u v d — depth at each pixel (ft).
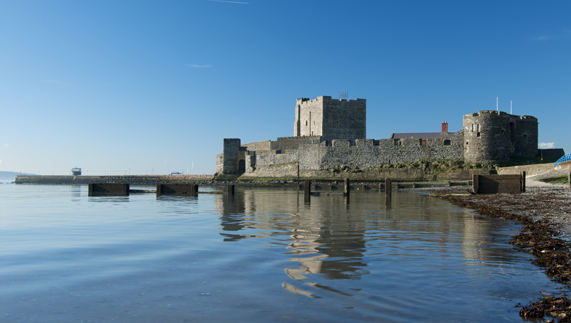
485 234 40.96
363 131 303.48
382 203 91.97
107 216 63.72
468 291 21.02
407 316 17.54
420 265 26.91
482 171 203.41
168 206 85.51
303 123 313.53
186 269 26.25
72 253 32.07
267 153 296.51
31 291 21.77
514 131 225.56
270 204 91.09
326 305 19.02
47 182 451.53
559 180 139.54
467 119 220.43
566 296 20.06
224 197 124.06
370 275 24.30
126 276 24.64
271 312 18.16
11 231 45.98
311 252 31.60
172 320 17.37
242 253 31.32
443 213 65.00
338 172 251.80
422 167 226.17
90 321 17.39
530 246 33.32
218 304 19.31
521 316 17.52
